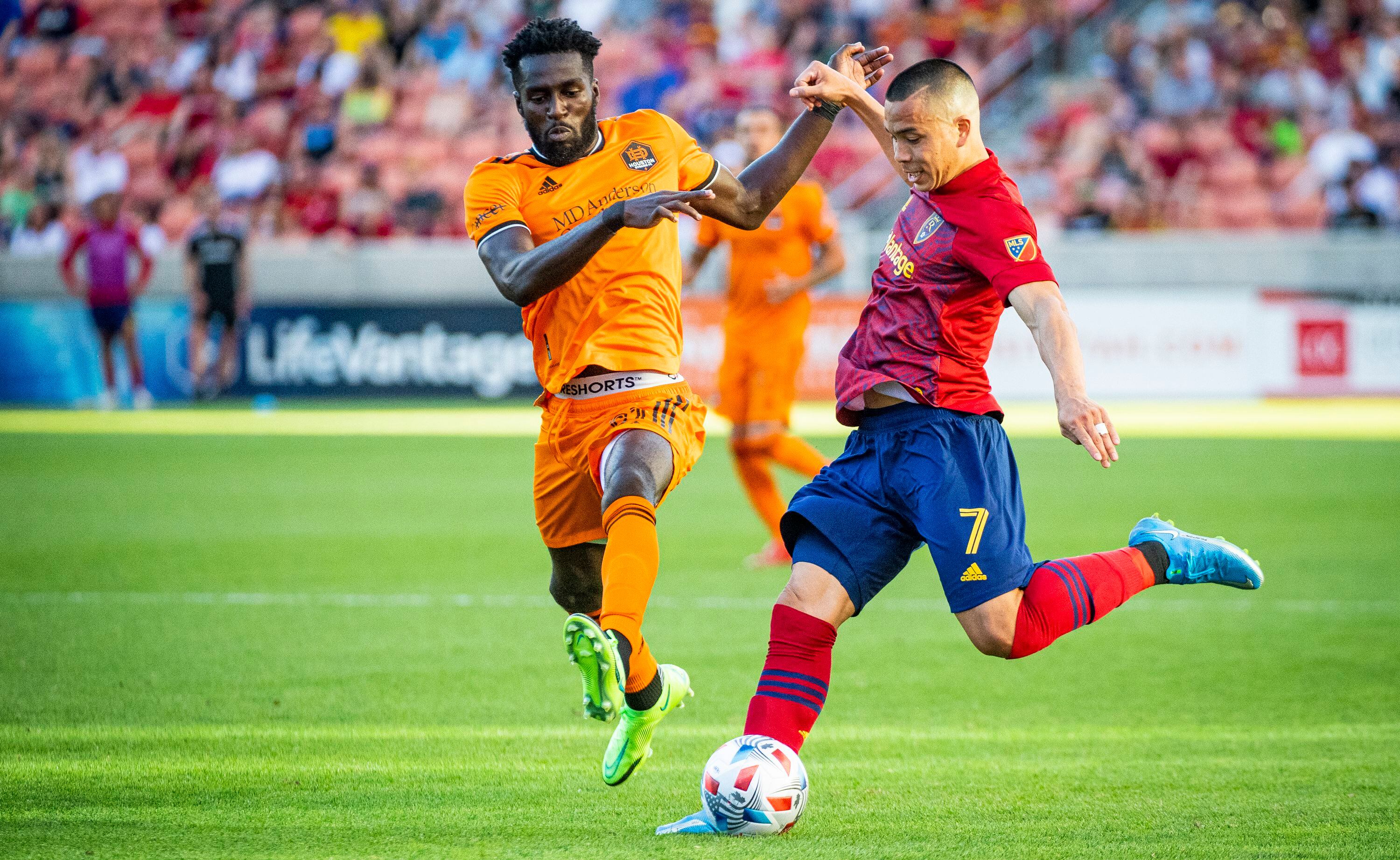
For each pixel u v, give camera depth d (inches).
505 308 2566.4
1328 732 652.7
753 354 1119.0
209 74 3390.7
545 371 594.2
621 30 3467.0
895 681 762.8
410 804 524.4
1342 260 2568.9
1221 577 542.3
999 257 491.2
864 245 2564.0
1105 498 1460.4
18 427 2203.5
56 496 1486.2
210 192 3034.0
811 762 596.7
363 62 3284.9
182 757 591.2
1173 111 3036.4
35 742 615.5
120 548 1183.6
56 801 523.5
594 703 462.0
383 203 2881.4
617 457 547.5
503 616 927.0
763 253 1125.7
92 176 3181.6
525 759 595.8
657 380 578.9
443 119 3225.9
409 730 645.3
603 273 577.3
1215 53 3174.2
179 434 2110.0
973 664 805.9
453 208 2984.7
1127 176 2844.5
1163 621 924.0
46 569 1081.4
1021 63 3299.7
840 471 529.3
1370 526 1278.3
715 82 3221.0
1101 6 3395.7
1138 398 2464.3
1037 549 1142.3
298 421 2293.3
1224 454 1836.9
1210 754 609.6
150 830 486.6
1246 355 2460.6
